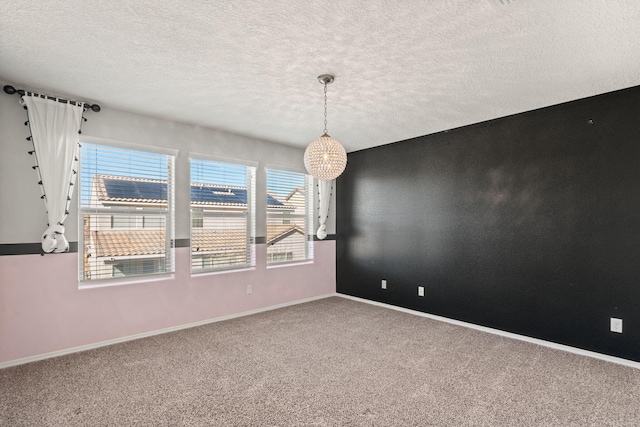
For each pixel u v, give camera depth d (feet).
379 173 15.38
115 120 10.54
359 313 13.65
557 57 7.26
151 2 5.44
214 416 6.42
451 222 12.70
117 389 7.43
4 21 5.93
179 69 7.95
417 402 6.91
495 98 9.68
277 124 12.18
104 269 10.33
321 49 7.04
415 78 8.39
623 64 7.55
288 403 6.88
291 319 12.81
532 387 7.54
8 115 8.79
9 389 7.43
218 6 5.58
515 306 10.95
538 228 10.50
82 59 7.43
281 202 15.19
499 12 5.72
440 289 12.99
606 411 6.59
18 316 8.80
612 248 9.11
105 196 10.41
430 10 5.70
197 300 12.12
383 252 15.10
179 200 11.84
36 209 9.11
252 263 13.91
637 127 8.77
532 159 10.66
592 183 9.48
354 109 10.60
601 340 9.23
